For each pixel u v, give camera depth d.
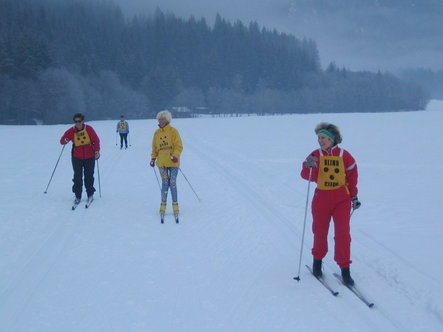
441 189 10.16
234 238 6.21
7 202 8.18
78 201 8.00
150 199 8.77
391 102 139.12
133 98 97.00
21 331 3.62
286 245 5.91
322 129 4.61
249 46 140.12
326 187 4.60
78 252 5.54
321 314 3.98
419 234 6.48
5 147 19.80
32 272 4.86
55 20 121.06
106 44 116.00
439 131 29.27
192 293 4.41
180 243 5.97
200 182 10.73
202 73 132.00
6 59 73.12
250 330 3.69
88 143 8.02
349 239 4.58
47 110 73.75
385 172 12.73
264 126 38.00
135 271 4.96
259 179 11.15
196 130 33.19
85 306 4.09
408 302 4.22
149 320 3.84
